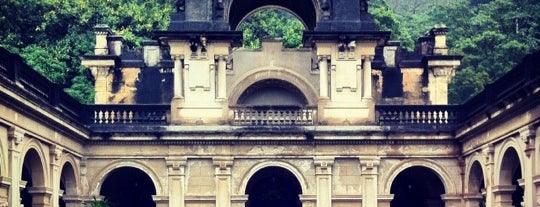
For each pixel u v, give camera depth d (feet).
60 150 130.21
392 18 268.41
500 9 265.95
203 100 146.72
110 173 145.07
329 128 145.59
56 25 205.67
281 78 152.97
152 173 145.38
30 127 116.78
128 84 161.68
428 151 145.89
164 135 144.66
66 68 196.34
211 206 145.07
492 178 129.49
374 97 160.15
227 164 145.28
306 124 146.30
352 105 146.72
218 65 147.43
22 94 110.11
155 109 146.51
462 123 138.72
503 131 123.34
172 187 145.07
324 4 148.05
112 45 166.20
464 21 275.18
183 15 148.25
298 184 156.46
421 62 160.86
